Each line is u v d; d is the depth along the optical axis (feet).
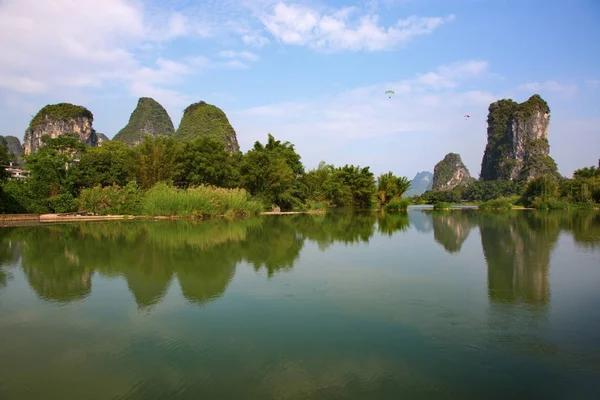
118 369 17.75
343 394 15.57
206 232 68.39
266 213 130.72
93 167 125.90
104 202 104.83
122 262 41.32
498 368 17.61
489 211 169.89
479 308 25.68
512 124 496.64
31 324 23.50
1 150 115.03
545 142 478.18
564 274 35.42
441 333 21.49
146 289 30.78
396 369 17.54
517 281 32.89
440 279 33.58
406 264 40.22
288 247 51.70
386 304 26.55
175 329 22.29
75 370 17.74
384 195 194.29
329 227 80.59
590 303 26.66
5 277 35.37
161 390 15.97
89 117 380.99
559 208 191.52
